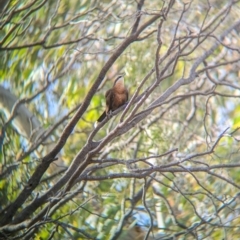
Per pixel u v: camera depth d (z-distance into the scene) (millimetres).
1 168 13695
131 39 11625
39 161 12555
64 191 11375
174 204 14180
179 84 11820
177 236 12242
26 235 11219
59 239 12969
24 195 12039
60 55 15469
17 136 14492
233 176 14133
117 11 15211
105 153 14180
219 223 11867
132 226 13609
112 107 12914
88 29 15500
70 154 15078
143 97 10719
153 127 15172
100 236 13320
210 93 11227
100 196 12734
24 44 14562
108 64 11469
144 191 11062
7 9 14453
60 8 15492
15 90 15492
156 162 14453
